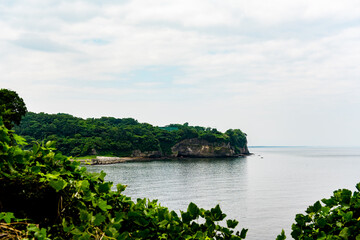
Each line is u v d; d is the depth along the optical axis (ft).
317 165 493.77
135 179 276.62
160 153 622.95
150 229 7.80
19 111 165.37
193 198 191.72
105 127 618.85
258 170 391.04
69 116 637.30
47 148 7.55
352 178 312.09
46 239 5.61
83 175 7.87
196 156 652.48
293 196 202.59
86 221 6.56
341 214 9.12
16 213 6.22
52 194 6.63
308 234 9.42
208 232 8.01
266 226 127.34
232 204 174.81
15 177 6.38
